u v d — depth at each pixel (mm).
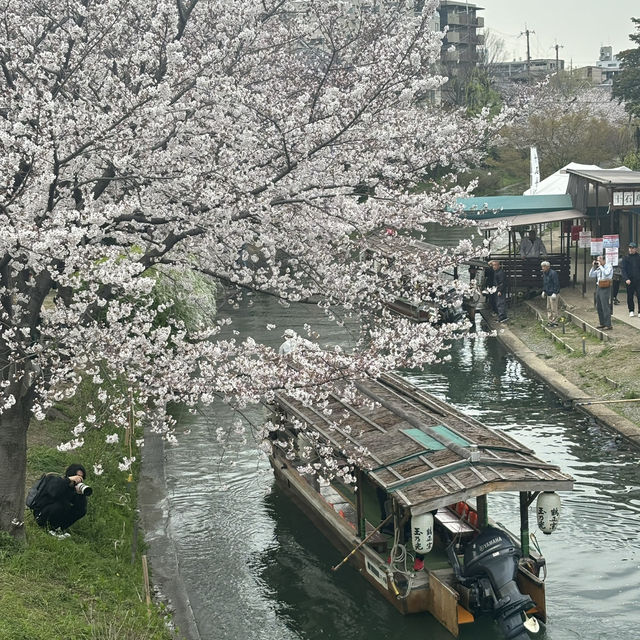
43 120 11672
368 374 14062
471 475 13875
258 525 18172
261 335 33312
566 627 13773
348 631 14102
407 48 12758
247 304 39562
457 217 14086
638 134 69250
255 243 13938
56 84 13516
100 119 11797
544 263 32812
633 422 22422
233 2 14969
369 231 14359
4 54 13047
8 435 12781
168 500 18531
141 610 12477
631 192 31062
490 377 28609
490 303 37875
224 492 19750
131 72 13438
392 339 13938
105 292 13000
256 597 15273
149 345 12938
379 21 15359
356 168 13594
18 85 12594
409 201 13305
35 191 12109
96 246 11695
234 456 21812
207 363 13406
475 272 37875
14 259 12141
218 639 13945
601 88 115188
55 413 20125
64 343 12680
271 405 19578
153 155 12523
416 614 14312
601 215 37312
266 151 13742
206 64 13492
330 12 14859
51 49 14414
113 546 15078
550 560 16062
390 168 13625
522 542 14492
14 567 12039
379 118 14094
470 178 64812
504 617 13188
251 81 15633
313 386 13539
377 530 14961
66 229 10844
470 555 14000
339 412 17266
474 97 64500
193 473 20750
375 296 14750
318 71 16281
